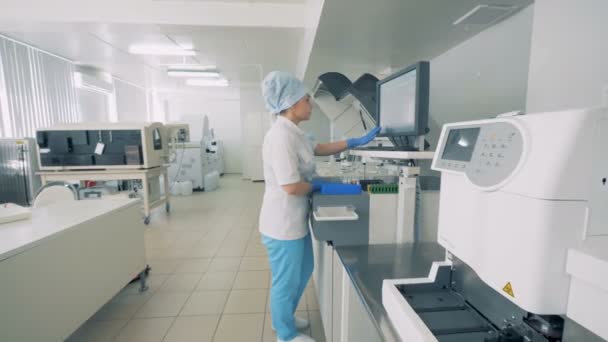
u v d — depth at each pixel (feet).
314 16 6.62
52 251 4.18
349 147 4.94
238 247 9.62
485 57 6.05
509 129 1.63
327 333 4.77
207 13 10.69
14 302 3.64
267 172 4.54
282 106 4.41
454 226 2.13
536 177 1.40
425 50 7.29
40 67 13.62
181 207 14.99
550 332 1.64
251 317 5.94
